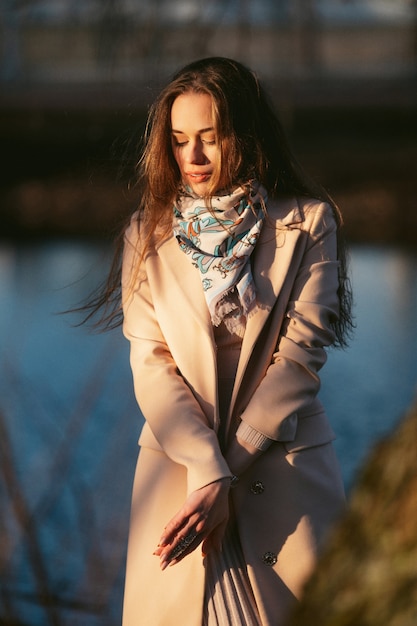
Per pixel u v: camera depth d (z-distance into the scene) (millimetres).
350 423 8992
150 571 2994
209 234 2996
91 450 6578
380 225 22094
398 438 1553
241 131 3004
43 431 6699
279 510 2971
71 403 8734
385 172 24641
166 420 2922
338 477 3064
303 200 3125
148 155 3080
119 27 23125
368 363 11469
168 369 3012
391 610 1471
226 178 2994
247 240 3000
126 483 4543
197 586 2912
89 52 34156
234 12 27594
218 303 2971
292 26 30672
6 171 25516
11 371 5703
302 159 25453
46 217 23781
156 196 3107
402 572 1479
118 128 23844
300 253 3051
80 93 25516
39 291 16125
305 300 3023
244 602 2920
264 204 3041
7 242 22375
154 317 3104
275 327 3012
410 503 1500
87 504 4316
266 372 3010
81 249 21250
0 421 3484
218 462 2834
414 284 16641
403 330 13172
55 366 10797
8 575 3506
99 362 4711
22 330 12602
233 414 3008
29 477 5770
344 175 24641
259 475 2980
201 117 2941
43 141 25797
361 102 26969
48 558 4555
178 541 2791
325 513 2994
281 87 24938
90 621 3705
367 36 38469
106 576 3812
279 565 2945
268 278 3025
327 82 28141
